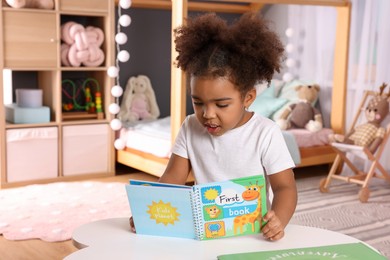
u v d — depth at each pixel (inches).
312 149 151.3
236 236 48.6
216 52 48.0
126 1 142.1
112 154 150.6
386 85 140.6
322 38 165.2
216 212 47.8
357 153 139.9
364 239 103.2
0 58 132.6
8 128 136.0
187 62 50.8
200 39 49.8
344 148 134.9
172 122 130.0
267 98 162.7
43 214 112.2
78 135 145.4
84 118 148.8
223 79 47.6
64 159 144.3
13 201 121.8
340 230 108.0
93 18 154.5
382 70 148.5
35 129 139.2
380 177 137.7
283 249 45.6
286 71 177.2
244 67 48.1
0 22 131.6
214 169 54.9
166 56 172.7
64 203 120.6
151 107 167.9
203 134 55.7
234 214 48.2
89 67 145.5
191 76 49.7
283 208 51.1
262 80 52.1
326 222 112.7
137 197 48.3
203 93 48.1
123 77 165.0
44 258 90.8
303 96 162.1
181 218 47.9
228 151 54.4
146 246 46.7
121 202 122.3
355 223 112.7
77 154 145.9
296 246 46.6
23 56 135.8
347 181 134.0
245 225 48.6
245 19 50.1
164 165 136.4
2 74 133.5
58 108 142.3
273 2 133.2
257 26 49.8
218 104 48.3
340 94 158.2
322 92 166.4
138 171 156.2
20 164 138.3
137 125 153.2
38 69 137.9
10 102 151.2
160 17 170.1
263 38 50.0
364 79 152.9
